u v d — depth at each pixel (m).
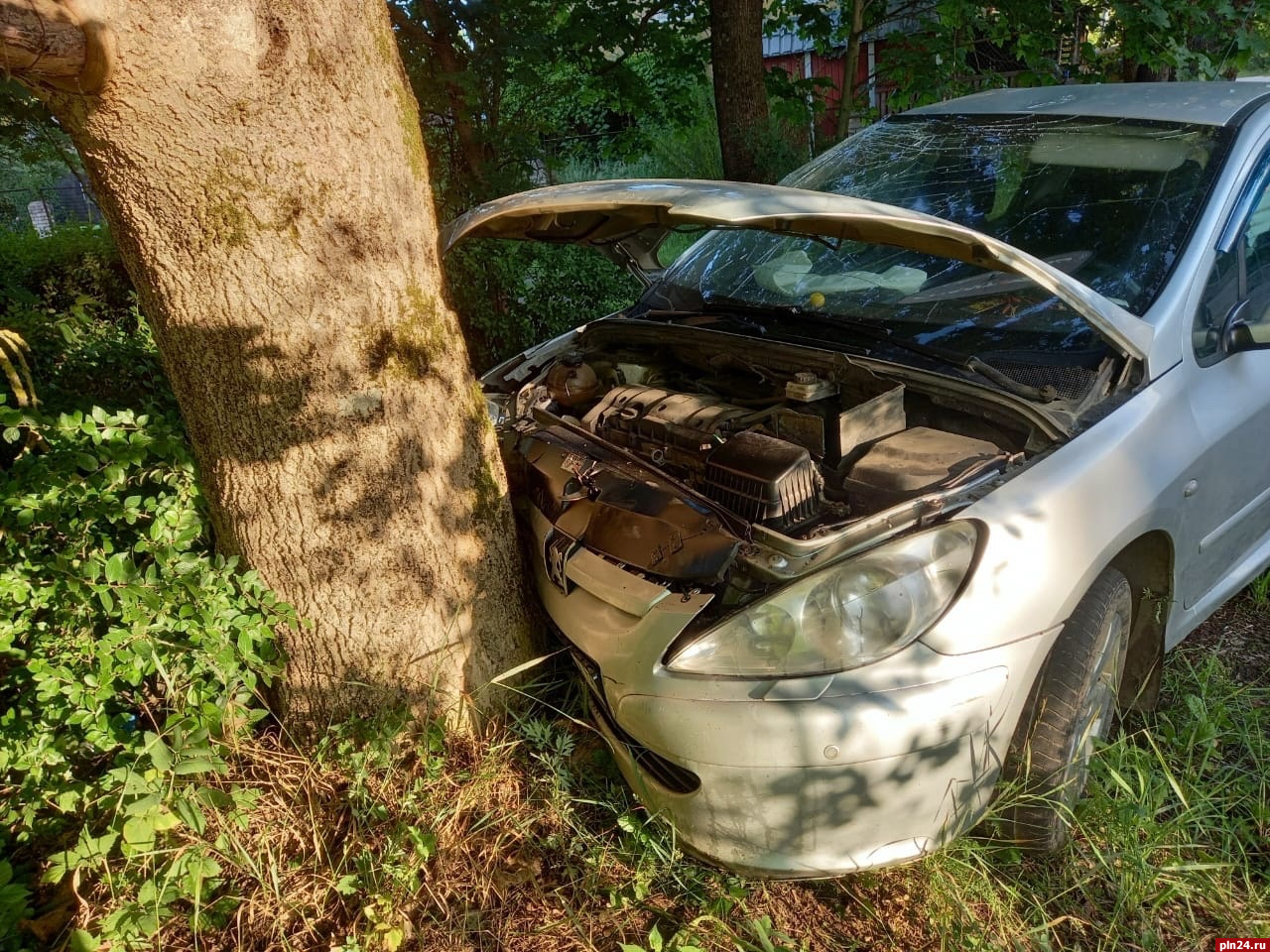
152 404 2.95
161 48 1.76
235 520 2.28
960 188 3.13
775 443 2.26
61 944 2.10
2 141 4.04
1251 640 3.11
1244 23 6.47
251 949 2.08
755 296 3.12
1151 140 2.96
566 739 2.43
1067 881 2.23
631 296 5.65
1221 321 2.66
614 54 6.41
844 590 1.95
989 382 2.41
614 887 2.18
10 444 2.86
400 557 2.35
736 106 6.75
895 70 7.33
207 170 1.91
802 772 1.92
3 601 2.23
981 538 2.03
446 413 2.41
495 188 5.25
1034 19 6.83
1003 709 2.02
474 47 4.89
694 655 2.02
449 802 2.35
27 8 1.58
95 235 6.56
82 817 2.30
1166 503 2.33
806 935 2.10
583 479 2.53
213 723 2.23
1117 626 2.38
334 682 2.42
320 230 2.05
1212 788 2.40
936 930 2.08
